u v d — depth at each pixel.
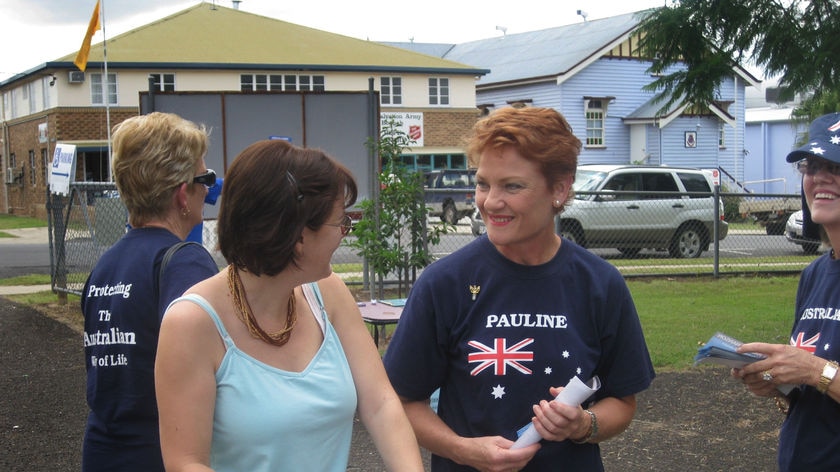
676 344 7.41
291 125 10.68
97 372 2.44
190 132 2.55
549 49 39.31
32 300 10.38
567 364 2.30
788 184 40.12
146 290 2.40
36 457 4.84
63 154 10.05
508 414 2.30
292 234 1.88
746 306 9.66
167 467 1.87
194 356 1.89
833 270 2.54
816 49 8.77
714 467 4.63
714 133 36.44
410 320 2.40
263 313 1.99
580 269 2.39
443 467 2.47
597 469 2.42
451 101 34.69
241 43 32.78
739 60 9.34
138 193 2.50
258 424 1.91
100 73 29.81
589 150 36.00
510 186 2.27
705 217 15.01
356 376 2.17
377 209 9.07
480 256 2.39
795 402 2.56
